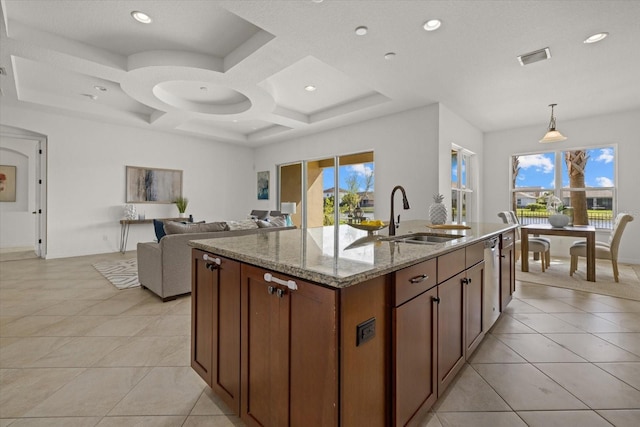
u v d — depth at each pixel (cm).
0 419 146
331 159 650
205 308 166
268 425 124
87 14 279
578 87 401
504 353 213
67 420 146
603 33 275
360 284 105
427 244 169
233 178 807
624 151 509
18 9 271
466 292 185
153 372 188
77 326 256
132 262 514
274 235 212
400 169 511
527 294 344
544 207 596
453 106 481
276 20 257
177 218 651
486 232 236
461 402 161
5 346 221
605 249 397
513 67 344
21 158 704
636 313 286
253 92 417
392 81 383
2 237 682
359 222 247
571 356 208
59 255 553
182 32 308
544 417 150
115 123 602
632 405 159
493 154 646
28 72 408
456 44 296
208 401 161
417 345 134
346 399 99
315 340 104
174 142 699
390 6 240
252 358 132
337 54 315
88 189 583
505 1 234
